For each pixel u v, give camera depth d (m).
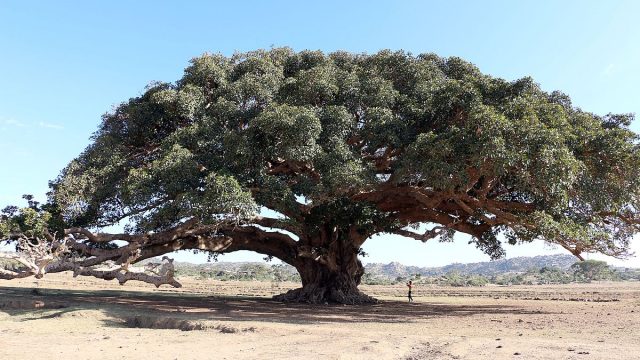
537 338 12.36
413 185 22.94
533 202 20.59
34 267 17.88
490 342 11.49
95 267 19.48
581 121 20.67
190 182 18.50
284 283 86.81
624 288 78.56
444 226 26.59
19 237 19.30
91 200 20.38
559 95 23.58
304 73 21.31
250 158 19.06
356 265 28.92
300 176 19.95
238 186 17.11
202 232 23.86
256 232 28.38
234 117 20.86
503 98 20.19
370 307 24.62
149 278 19.28
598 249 20.20
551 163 16.11
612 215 21.89
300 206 22.95
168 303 22.41
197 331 13.46
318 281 27.75
